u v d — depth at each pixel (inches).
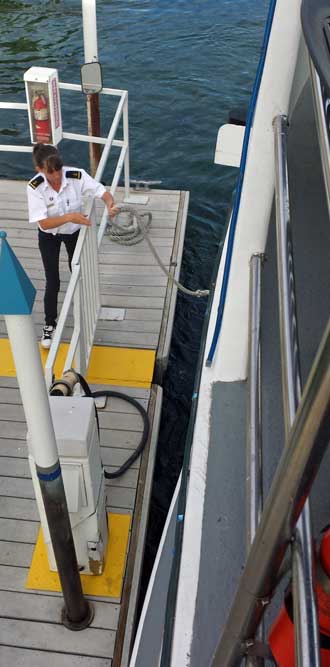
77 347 164.4
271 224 121.6
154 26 551.8
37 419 92.7
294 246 107.7
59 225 169.9
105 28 544.4
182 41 524.7
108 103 431.8
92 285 189.6
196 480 95.0
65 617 131.1
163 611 104.5
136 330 208.5
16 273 78.5
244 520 89.3
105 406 179.9
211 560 85.0
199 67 483.8
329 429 35.6
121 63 484.7
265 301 111.5
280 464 39.2
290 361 51.3
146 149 385.7
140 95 442.6
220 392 108.4
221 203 334.3
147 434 170.1
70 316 212.1
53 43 514.6
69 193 172.9
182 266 278.4
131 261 240.8
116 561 140.3
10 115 418.6
